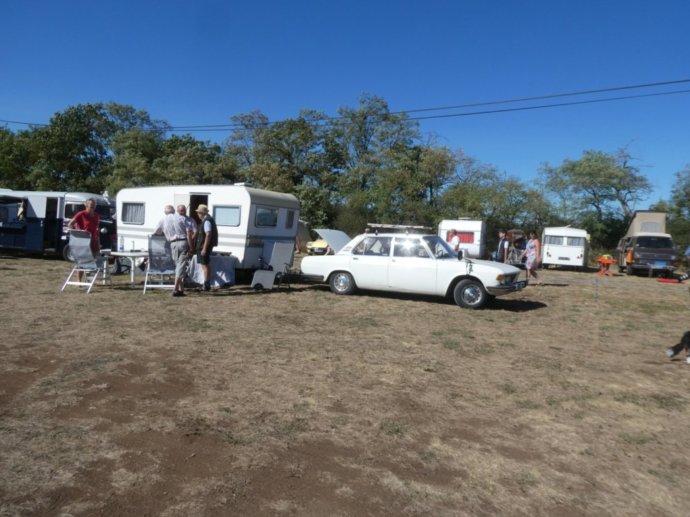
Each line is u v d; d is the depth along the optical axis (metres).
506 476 3.30
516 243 21.47
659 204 41.47
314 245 26.73
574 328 8.41
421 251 10.50
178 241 9.52
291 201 13.32
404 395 4.75
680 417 4.45
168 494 2.87
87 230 10.08
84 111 47.03
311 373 5.27
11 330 6.34
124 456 3.27
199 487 2.96
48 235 17.61
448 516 2.81
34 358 5.24
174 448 3.42
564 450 3.72
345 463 3.36
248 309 8.74
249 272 12.50
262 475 3.13
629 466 3.51
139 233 13.26
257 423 3.92
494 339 7.29
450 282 10.09
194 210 12.47
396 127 42.66
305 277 11.51
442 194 36.28
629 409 4.61
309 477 3.15
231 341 6.40
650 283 17.84
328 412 4.23
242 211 11.83
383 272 10.65
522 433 4.00
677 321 9.39
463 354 6.36
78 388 4.45
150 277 11.59
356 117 45.00
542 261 24.80
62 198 17.47
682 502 3.08
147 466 3.16
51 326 6.66
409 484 3.13
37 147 43.94
